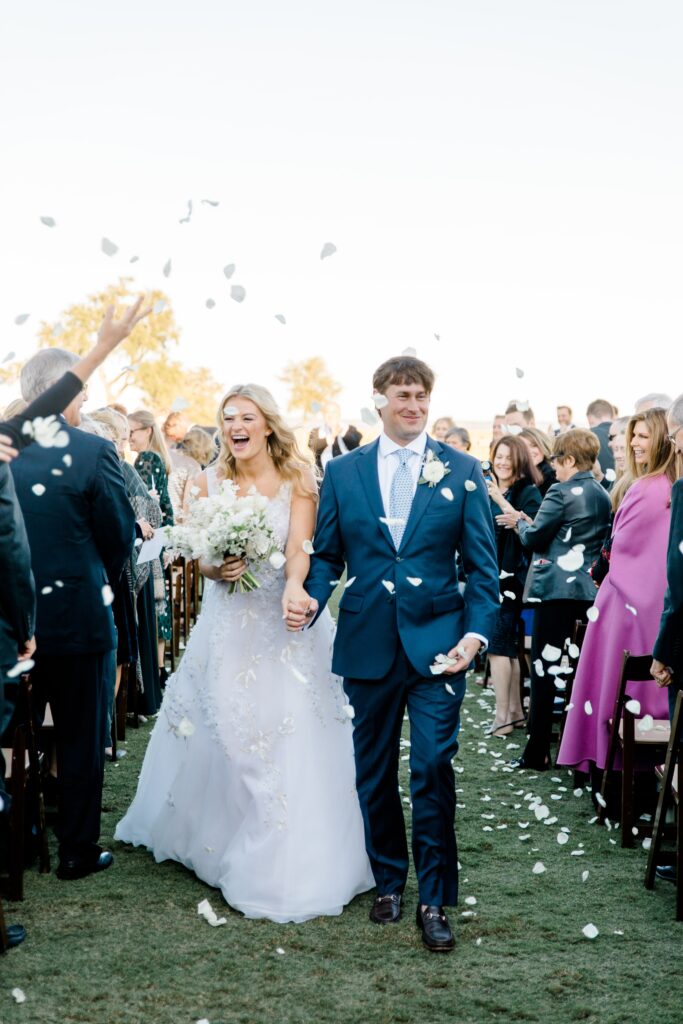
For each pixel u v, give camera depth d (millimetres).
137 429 6633
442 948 3029
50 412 2721
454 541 3285
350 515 3309
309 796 3412
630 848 3973
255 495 3484
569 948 3078
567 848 3973
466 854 3889
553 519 5012
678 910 3289
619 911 3359
